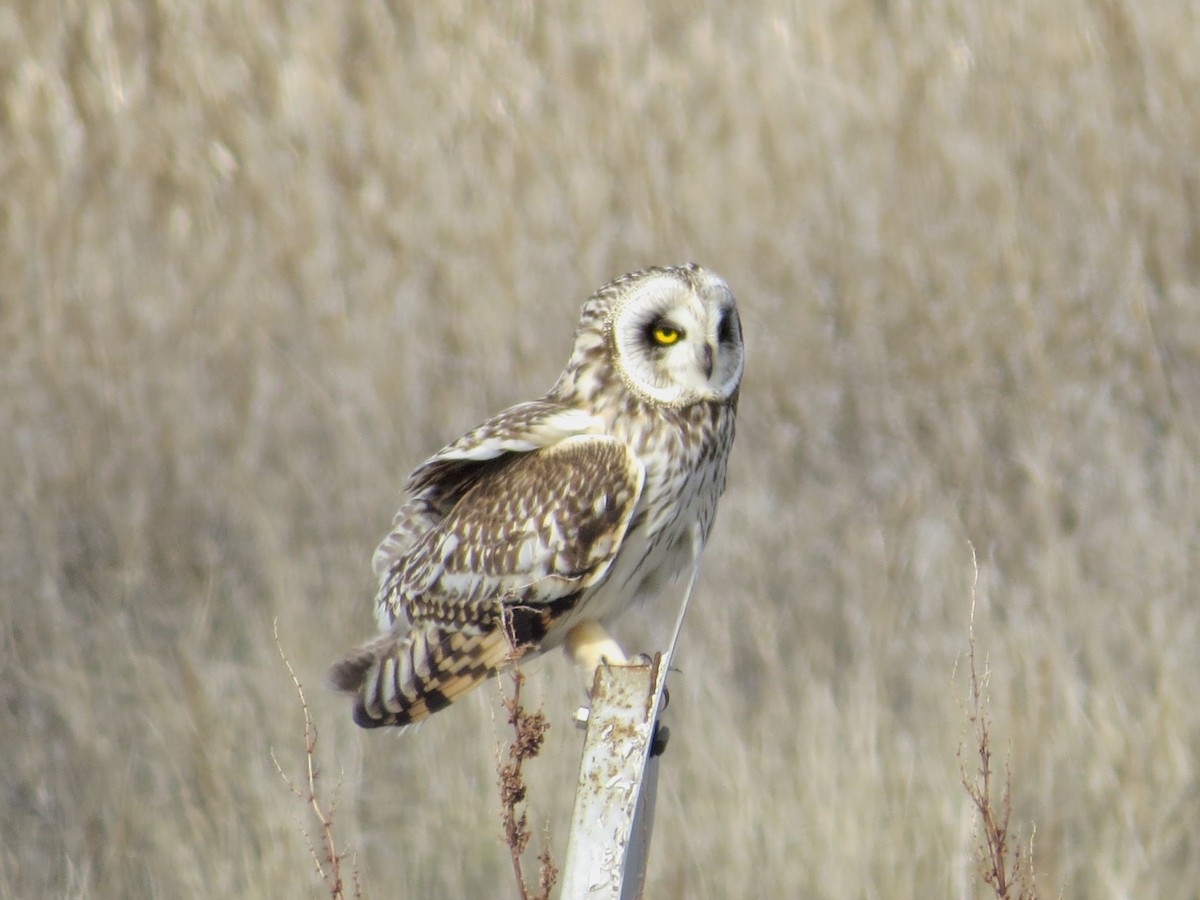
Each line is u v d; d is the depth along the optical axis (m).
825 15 21.45
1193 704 11.26
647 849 5.66
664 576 8.14
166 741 11.11
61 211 18.75
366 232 18.53
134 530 13.83
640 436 7.64
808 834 10.09
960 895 9.50
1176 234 18.50
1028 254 18.11
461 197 18.89
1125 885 9.95
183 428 15.56
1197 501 13.62
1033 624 12.07
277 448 15.37
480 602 7.70
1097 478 14.34
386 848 10.41
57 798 10.96
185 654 11.87
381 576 8.46
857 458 15.52
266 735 11.16
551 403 8.00
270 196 19.12
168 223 18.92
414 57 21.22
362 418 15.73
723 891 9.91
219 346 16.80
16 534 13.79
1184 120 19.97
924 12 21.50
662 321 7.64
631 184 19.17
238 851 10.31
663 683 5.27
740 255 18.53
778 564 13.66
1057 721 10.98
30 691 11.79
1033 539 13.82
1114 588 12.77
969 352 16.73
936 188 19.22
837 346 17.11
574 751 10.51
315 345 16.84
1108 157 19.55
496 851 10.17
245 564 13.86
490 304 17.25
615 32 20.94
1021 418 15.44
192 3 21.75
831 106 20.14
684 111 20.20
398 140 19.83
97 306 17.33
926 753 10.94
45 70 20.75
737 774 10.51
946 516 14.23
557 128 19.84
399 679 7.91
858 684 11.50
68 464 14.96
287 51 21.38
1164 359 16.45
